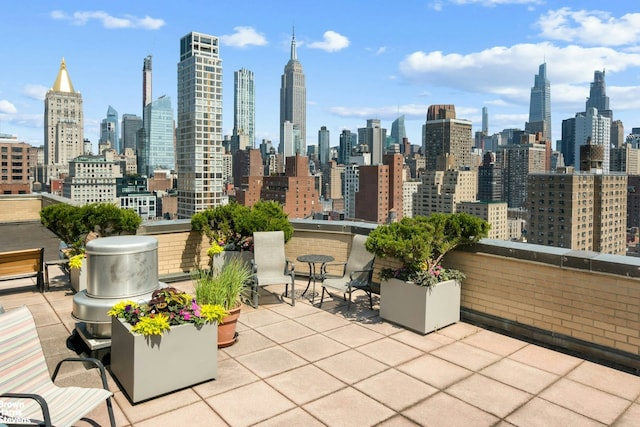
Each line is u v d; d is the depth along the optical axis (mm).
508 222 110250
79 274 7297
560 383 4453
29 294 7434
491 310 5953
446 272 6148
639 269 4574
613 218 84812
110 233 7949
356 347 5328
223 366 4770
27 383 3051
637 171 189000
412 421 3729
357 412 3863
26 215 16281
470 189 143125
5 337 2996
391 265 7414
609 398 4160
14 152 107000
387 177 158000
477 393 4227
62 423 2723
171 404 3973
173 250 8297
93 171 165000
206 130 148125
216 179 151750
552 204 84312
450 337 5688
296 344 5406
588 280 5027
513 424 3701
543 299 5418
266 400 4055
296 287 8164
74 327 5555
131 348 3959
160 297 4270
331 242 8492
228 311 5113
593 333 5000
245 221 7773
